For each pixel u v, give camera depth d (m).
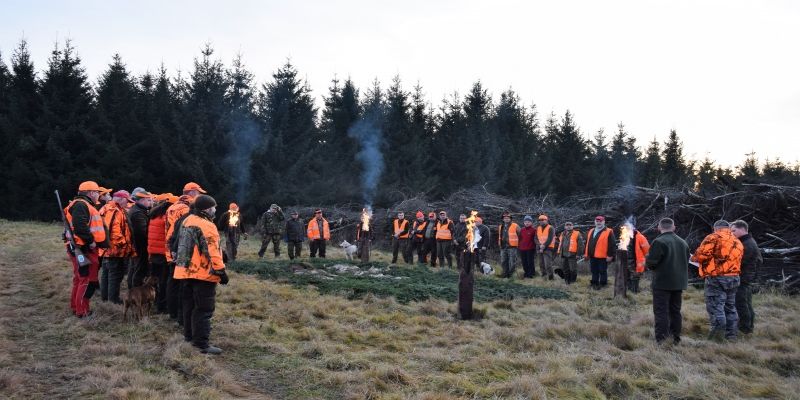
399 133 38.69
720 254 7.51
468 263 8.45
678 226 16.03
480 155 40.62
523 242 14.62
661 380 5.54
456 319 8.38
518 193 39.66
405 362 5.93
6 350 5.72
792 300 11.10
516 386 5.03
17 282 9.92
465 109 46.28
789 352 6.90
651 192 18.00
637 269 11.95
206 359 5.58
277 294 9.30
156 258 7.60
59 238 19.09
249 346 6.36
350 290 10.05
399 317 8.09
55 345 6.02
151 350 5.86
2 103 31.30
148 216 8.01
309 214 26.48
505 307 9.49
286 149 34.53
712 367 6.06
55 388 4.68
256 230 28.06
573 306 9.66
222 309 8.02
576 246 13.41
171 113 33.09
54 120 31.02
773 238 13.83
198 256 5.90
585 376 5.45
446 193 38.41
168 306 7.29
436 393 4.87
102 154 31.38
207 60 34.69
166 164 30.81
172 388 4.70
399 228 17.25
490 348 6.58
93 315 7.17
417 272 13.30
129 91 34.62
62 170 30.45
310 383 5.20
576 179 45.16
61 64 32.03
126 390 4.47
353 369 5.62
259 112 36.72
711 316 7.66
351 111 40.88
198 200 6.08
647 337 7.61
